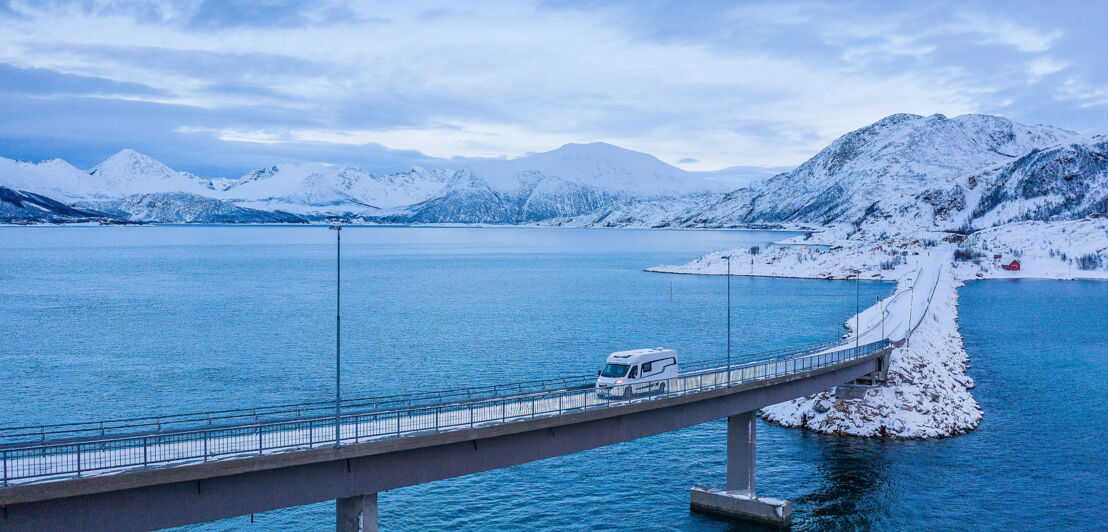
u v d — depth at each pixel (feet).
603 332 548.72
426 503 224.94
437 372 405.80
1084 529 206.69
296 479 138.31
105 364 428.56
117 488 121.08
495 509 221.25
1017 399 345.92
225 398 349.20
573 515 217.36
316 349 477.36
